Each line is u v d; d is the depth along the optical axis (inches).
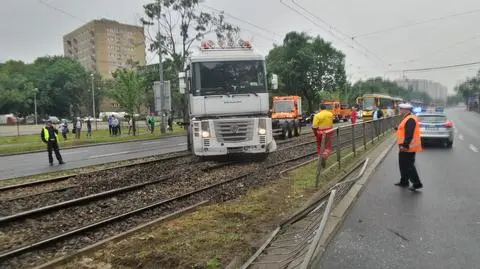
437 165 497.0
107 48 4377.5
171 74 1818.4
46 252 238.2
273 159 584.4
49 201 371.9
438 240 221.8
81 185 438.3
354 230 241.0
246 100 532.1
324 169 422.9
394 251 207.0
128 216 305.1
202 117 532.4
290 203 313.1
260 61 540.7
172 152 768.3
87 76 4069.9
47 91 3897.6
